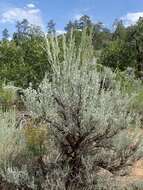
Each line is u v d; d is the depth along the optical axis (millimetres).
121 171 4676
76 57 4680
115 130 4391
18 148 4902
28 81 12656
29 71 12562
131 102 5293
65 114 4375
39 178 4355
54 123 4402
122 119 4379
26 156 4781
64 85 4402
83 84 4348
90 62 4586
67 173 4324
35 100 4445
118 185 4613
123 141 4590
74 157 4512
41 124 5035
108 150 4598
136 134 4734
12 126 5281
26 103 4426
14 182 4266
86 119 4273
